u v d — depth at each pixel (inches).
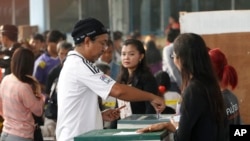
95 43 273.0
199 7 867.4
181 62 244.4
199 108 235.8
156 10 898.1
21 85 357.7
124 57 348.2
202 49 243.3
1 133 388.5
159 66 754.2
